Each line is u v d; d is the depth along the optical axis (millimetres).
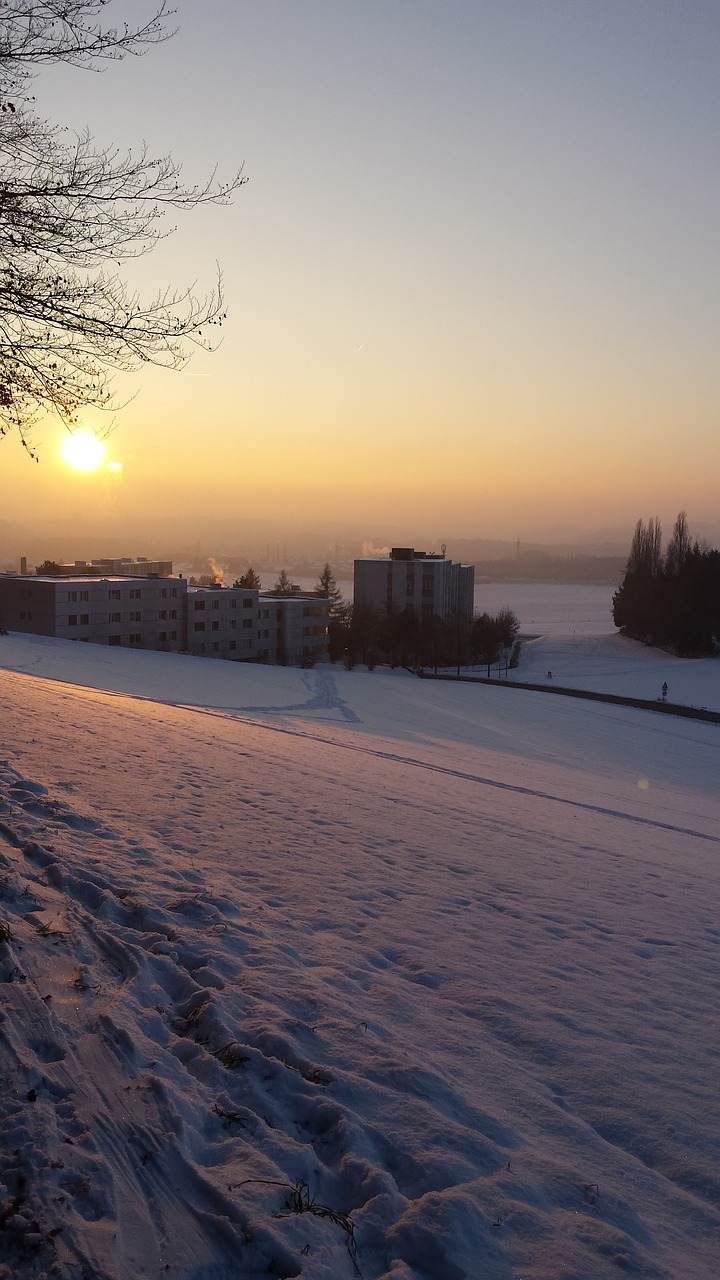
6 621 75250
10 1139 3666
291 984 5730
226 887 7785
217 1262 3180
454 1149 4020
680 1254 3529
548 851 12117
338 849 9984
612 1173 4090
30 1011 4754
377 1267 3291
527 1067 5141
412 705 50375
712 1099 4934
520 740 40062
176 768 13531
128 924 6438
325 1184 3750
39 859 7438
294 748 19734
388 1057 4828
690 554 117125
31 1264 3033
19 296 6695
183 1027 5004
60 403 7203
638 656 106188
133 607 79125
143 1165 3648
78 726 16766
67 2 6266
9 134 6520
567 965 7094
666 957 7730
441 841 11492
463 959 6887
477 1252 3344
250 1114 4117
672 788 30344
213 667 56031
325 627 96062
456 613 113062
